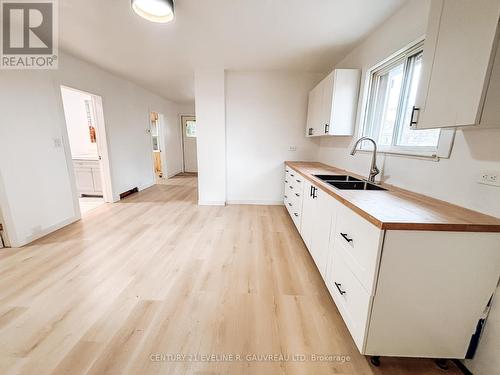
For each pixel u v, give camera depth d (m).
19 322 1.45
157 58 3.13
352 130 2.64
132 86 4.61
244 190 4.15
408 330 1.14
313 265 2.19
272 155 4.02
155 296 1.71
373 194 1.54
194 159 7.81
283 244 2.61
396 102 2.04
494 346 1.08
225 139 3.86
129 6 1.90
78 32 2.36
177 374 1.15
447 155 1.35
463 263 1.05
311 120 3.47
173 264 2.15
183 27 2.25
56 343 1.30
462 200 1.27
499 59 0.86
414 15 1.71
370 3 1.82
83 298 1.67
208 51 2.86
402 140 1.92
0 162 2.24
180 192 5.02
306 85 3.75
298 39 2.50
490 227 1.00
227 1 1.82
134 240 2.64
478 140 1.17
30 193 2.52
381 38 2.15
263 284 1.88
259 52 2.88
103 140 3.84
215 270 2.06
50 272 1.99
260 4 1.86
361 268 1.19
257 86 3.76
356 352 1.30
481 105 0.90
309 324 1.48
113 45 2.68
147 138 5.38
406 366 1.23
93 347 1.28
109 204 4.05
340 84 2.55
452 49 1.02
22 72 2.38
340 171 2.72
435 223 1.00
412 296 1.09
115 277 1.93
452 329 1.14
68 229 2.92
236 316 1.53
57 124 2.83
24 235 2.47
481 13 0.88
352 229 1.31
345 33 2.33
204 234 2.83
